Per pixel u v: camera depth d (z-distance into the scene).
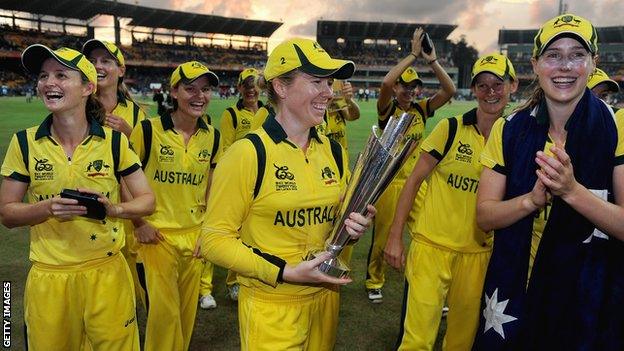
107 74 3.55
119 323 2.40
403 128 1.80
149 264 2.95
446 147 2.77
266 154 1.86
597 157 1.71
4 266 4.57
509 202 1.80
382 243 4.01
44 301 2.28
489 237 2.77
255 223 1.93
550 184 1.58
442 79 4.30
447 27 65.88
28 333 2.35
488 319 1.98
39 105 27.97
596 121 1.72
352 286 4.43
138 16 54.41
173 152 3.03
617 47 59.38
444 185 2.81
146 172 3.04
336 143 2.15
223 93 47.34
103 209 2.10
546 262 1.83
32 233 2.33
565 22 1.69
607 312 1.77
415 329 2.80
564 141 1.81
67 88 2.16
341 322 3.72
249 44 66.00
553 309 1.82
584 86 1.70
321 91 1.83
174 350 3.03
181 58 59.12
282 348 1.98
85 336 2.52
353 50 68.38
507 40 66.44
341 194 2.06
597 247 1.76
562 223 1.78
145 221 2.80
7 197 2.22
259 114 4.12
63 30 51.41
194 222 3.12
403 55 68.38
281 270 1.81
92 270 2.33
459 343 2.93
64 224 2.25
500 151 1.93
